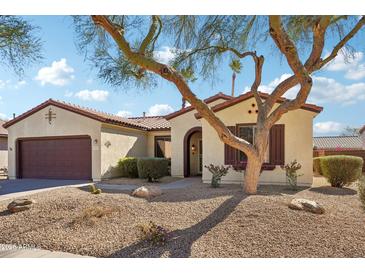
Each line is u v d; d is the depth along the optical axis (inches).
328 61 383.2
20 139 771.4
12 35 301.4
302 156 548.4
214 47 417.1
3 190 546.9
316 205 302.4
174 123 770.2
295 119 554.3
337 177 527.5
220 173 502.3
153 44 380.5
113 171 731.4
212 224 271.3
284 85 395.5
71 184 623.2
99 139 692.1
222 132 362.6
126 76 385.1
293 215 283.7
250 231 252.1
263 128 387.9
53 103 734.5
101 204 330.3
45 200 366.3
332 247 223.5
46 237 256.2
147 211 314.0
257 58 414.6
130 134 812.0
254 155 384.8
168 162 765.3
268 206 308.5
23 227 281.4
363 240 235.0
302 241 233.3
